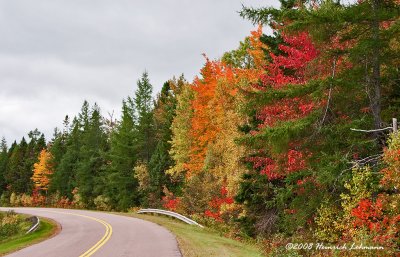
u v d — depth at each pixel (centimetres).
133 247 1712
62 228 2959
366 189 1130
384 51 1326
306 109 1390
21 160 10319
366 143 1302
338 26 1298
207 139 3366
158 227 2708
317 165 1330
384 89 1441
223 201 2800
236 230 2389
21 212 5366
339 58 1377
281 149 1361
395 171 979
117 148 5953
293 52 1562
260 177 1967
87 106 9325
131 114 6856
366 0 1245
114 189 6128
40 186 8962
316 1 1369
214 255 1481
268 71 2000
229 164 2438
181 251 1572
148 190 5106
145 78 6825
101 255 1512
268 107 1490
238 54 3788
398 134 1005
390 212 1025
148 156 6122
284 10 1323
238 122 2431
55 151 8738
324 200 1343
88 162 7125
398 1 1260
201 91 3431
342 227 1203
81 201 7006
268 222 1970
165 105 6562
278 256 1421
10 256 1609
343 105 1398
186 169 3956
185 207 3569
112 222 3222
